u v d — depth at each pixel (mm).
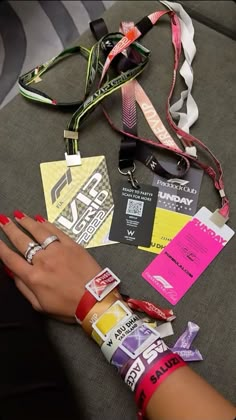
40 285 754
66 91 933
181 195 866
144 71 958
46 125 896
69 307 748
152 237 833
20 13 1329
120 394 734
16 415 626
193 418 625
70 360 753
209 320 784
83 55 969
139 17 1021
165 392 655
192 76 943
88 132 896
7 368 665
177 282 805
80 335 767
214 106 936
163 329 772
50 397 675
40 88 931
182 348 759
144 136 904
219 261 825
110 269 806
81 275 760
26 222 806
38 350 713
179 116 919
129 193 859
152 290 799
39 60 1286
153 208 852
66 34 1323
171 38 994
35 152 875
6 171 860
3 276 780
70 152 875
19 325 721
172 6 1023
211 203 865
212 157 895
